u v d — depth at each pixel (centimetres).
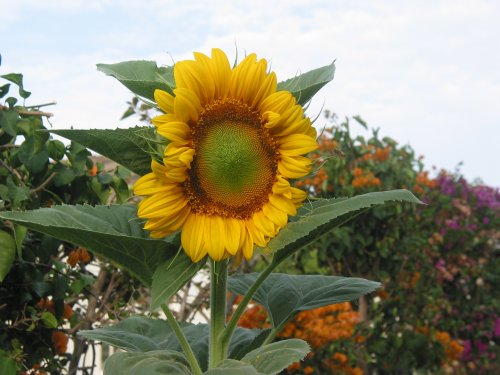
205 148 76
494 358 354
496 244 376
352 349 232
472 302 352
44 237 123
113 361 72
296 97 83
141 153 76
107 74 79
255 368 70
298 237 75
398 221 269
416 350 273
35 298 129
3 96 119
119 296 159
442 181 346
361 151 271
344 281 100
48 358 131
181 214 75
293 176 77
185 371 70
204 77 75
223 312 85
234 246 76
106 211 81
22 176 124
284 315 96
